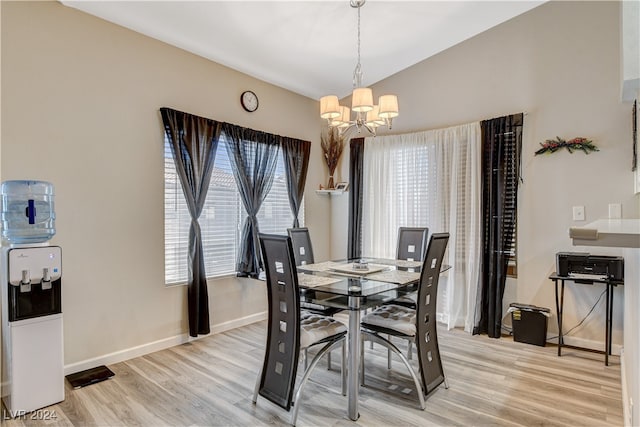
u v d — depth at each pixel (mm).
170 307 3342
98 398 2414
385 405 2361
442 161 4098
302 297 2459
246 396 2461
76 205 2744
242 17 3025
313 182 4918
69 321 2721
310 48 3639
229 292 3855
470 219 3865
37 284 2270
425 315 2461
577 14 3367
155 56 3225
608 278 2986
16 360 2195
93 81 2838
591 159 3299
